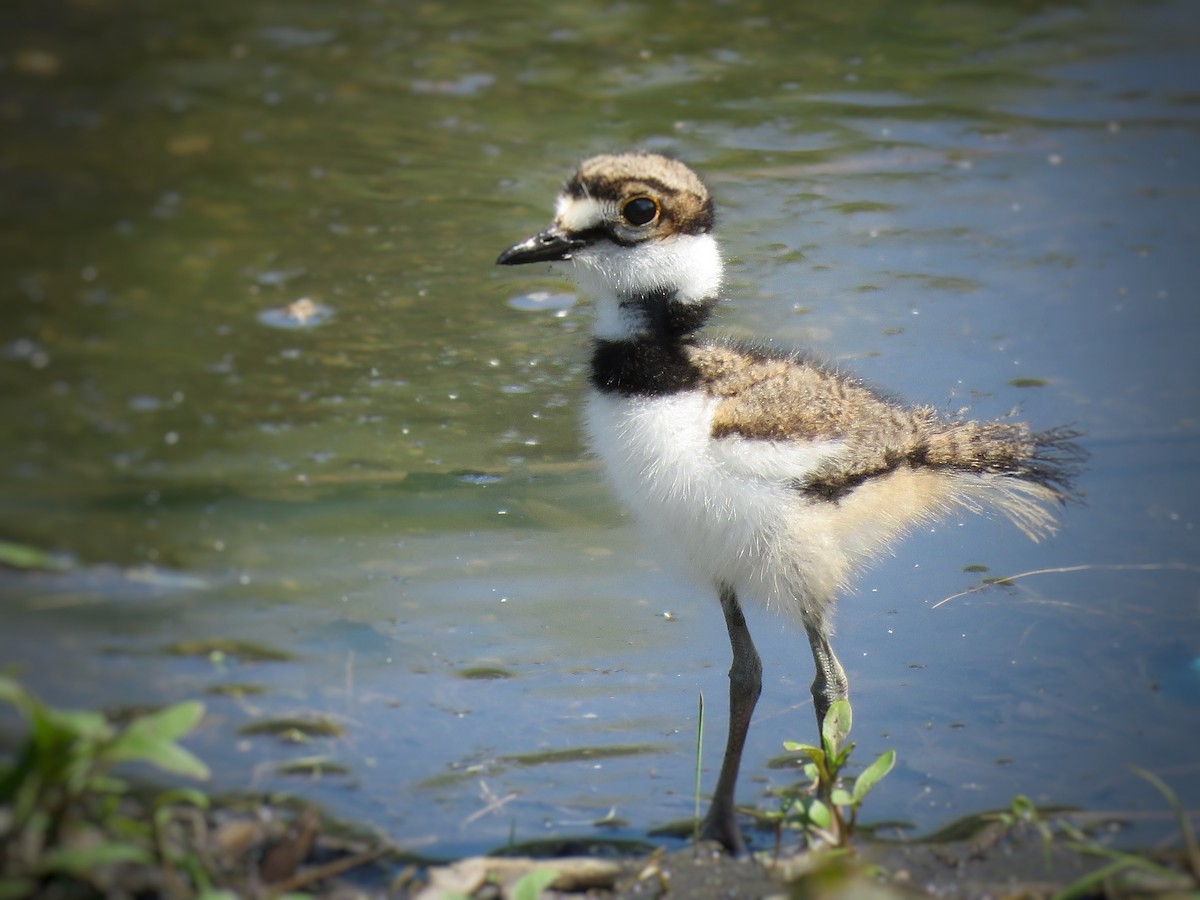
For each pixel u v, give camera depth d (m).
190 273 10.43
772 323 9.95
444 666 7.20
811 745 6.75
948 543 8.34
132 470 8.45
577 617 7.65
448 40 14.14
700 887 5.89
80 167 11.66
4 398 8.98
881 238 11.07
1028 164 12.14
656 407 6.87
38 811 5.12
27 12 14.27
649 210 7.00
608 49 14.02
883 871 5.84
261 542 7.99
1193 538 8.15
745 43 14.20
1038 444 7.52
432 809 6.27
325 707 6.85
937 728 6.89
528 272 10.69
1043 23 14.72
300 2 14.87
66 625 7.23
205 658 7.11
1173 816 6.27
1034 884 5.82
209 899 5.04
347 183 11.65
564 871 5.85
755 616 7.84
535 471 8.73
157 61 13.46
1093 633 7.49
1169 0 15.12
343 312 10.12
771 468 6.68
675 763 6.68
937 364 9.55
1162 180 11.89
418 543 8.10
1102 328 10.05
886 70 13.71
